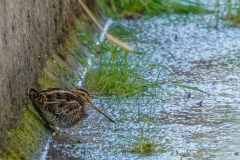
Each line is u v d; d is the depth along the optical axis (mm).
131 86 12461
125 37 17109
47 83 11352
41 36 11703
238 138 10078
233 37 17094
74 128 10555
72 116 10195
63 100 10078
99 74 12820
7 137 8633
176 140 9992
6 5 8938
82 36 15594
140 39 16891
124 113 11305
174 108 11547
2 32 8617
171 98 12109
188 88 12352
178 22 18969
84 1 17609
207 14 19844
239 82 13086
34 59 10906
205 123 10766
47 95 9969
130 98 12109
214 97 12156
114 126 10664
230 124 10711
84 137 10156
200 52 15578
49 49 12453
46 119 10094
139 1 20156
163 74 13680
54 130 10289
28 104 10164
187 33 17609
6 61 8805
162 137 10117
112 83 12516
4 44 8719
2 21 8641
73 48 14328
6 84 8766
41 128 10109
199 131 10391
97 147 9719
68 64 13250
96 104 11789
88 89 12516
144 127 10570
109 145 9805
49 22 12602
